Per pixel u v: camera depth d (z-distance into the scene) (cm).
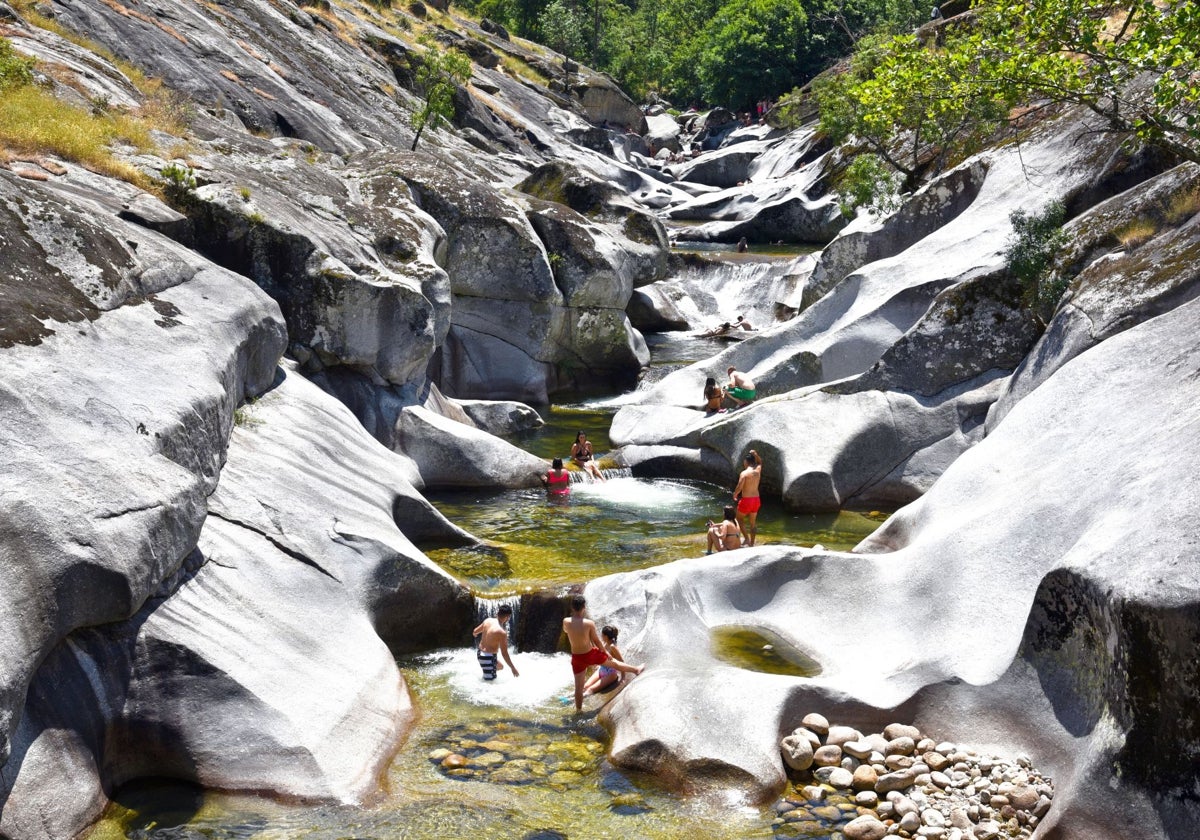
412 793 905
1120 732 805
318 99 3219
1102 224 1717
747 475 1472
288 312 1731
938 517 1257
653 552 1447
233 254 1716
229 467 1188
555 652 1222
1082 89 1352
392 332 1789
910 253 2148
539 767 959
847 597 1177
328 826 844
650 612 1150
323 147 2864
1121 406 1167
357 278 1734
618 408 2350
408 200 2211
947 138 2795
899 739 966
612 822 869
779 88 7344
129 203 1559
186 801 872
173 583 977
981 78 1416
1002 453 1280
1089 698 888
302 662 1009
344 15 4631
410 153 2495
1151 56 1230
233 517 1117
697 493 1784
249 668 955
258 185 1886
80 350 1024
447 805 880
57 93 1806
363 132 3228
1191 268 1390
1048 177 2092
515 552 1440
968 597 1075
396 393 1833
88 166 1608
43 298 1048
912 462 1702
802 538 1549
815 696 1014
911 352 1762
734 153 5750
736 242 4262
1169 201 1644
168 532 921
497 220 2303
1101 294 1496
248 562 1077
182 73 2659
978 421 1702
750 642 1156
